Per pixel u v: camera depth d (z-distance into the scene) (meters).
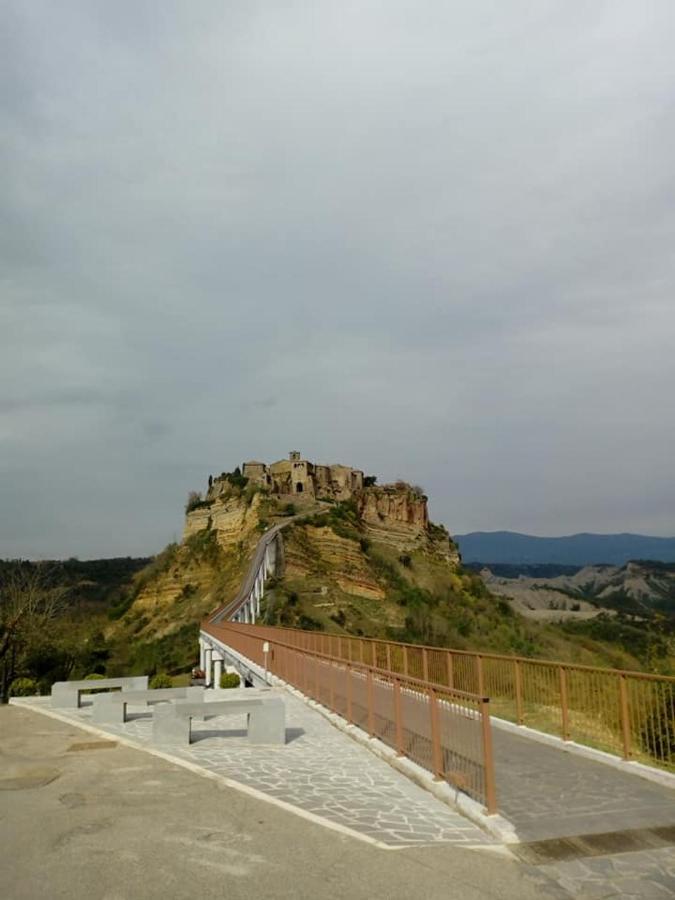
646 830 8.58
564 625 97.75
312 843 8.12
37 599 43.22
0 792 10.48
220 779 11.14
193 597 110.25
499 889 6.90
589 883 7.05
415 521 137.75
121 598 123.94
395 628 87.62
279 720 14.20
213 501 136.88
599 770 11.55
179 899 6.59
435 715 10.73
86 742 14.43
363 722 14.66
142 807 9.59
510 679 15.44
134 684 21.00
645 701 11.85
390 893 6.78
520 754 12.77
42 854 7.78
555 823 8.86
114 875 7.16
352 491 139.38
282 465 143.62
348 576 103.56
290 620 78.12
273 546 99.12
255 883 6.97
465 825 8.86
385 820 9.03
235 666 38.53
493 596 122.88
